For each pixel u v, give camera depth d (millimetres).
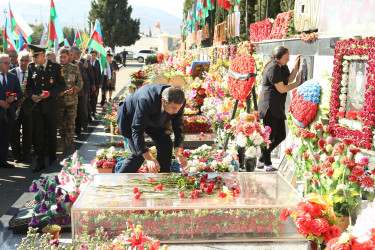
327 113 4848
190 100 9961
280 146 7281
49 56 8016
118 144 8328
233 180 4414
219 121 7805
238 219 3807
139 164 4914
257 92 7949
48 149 7551
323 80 5012
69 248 2936
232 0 20625
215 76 9195
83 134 10000
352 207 3551
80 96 9953
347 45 4543
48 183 4156
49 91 7117
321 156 3869
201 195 4055
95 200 3859
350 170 3383
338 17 4965
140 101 4289
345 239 2537
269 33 8297
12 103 7289
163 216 3756
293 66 6539
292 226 3834
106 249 2842
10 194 5930
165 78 10195
